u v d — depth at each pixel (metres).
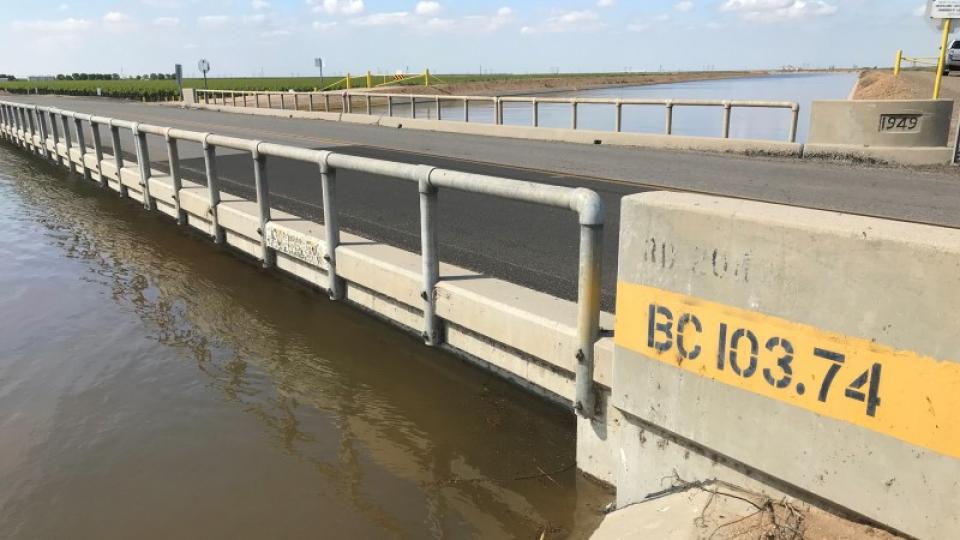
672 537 2.73
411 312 5.11
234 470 4.27
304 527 3.71
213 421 4.89
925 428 2.20
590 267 3.35
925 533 2.26
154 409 5.09
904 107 12.70
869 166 12.35
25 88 94.38
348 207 8.59
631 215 2.92
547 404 4.64
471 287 4.51
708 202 2.76
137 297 7.58
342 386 5.32
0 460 4.46
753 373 2.60
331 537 3.62
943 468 2.19
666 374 2.91
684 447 2.96
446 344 4.77
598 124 30.06
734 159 13.62
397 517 3.77
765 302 2.53
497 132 20.62
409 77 56.94
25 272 8.63
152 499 3.99
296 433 4.70
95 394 5.36
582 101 18.17
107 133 21.56
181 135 8.40
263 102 51.19
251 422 4.87
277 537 3.63
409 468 4.24
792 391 2.50
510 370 4.24
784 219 2.43
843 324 2.33
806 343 2.44
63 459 4.45
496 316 4.14
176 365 5.85
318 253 6.10
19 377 5.69
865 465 2.36
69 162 14.97
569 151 15.56
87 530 3.73
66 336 6.57
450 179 4.23
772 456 2.60
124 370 5.78
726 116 15.31
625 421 3.21
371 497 3.96
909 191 9.62
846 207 8.36
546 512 3.68
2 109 23.17
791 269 2.43
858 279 2.27
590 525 3.49
